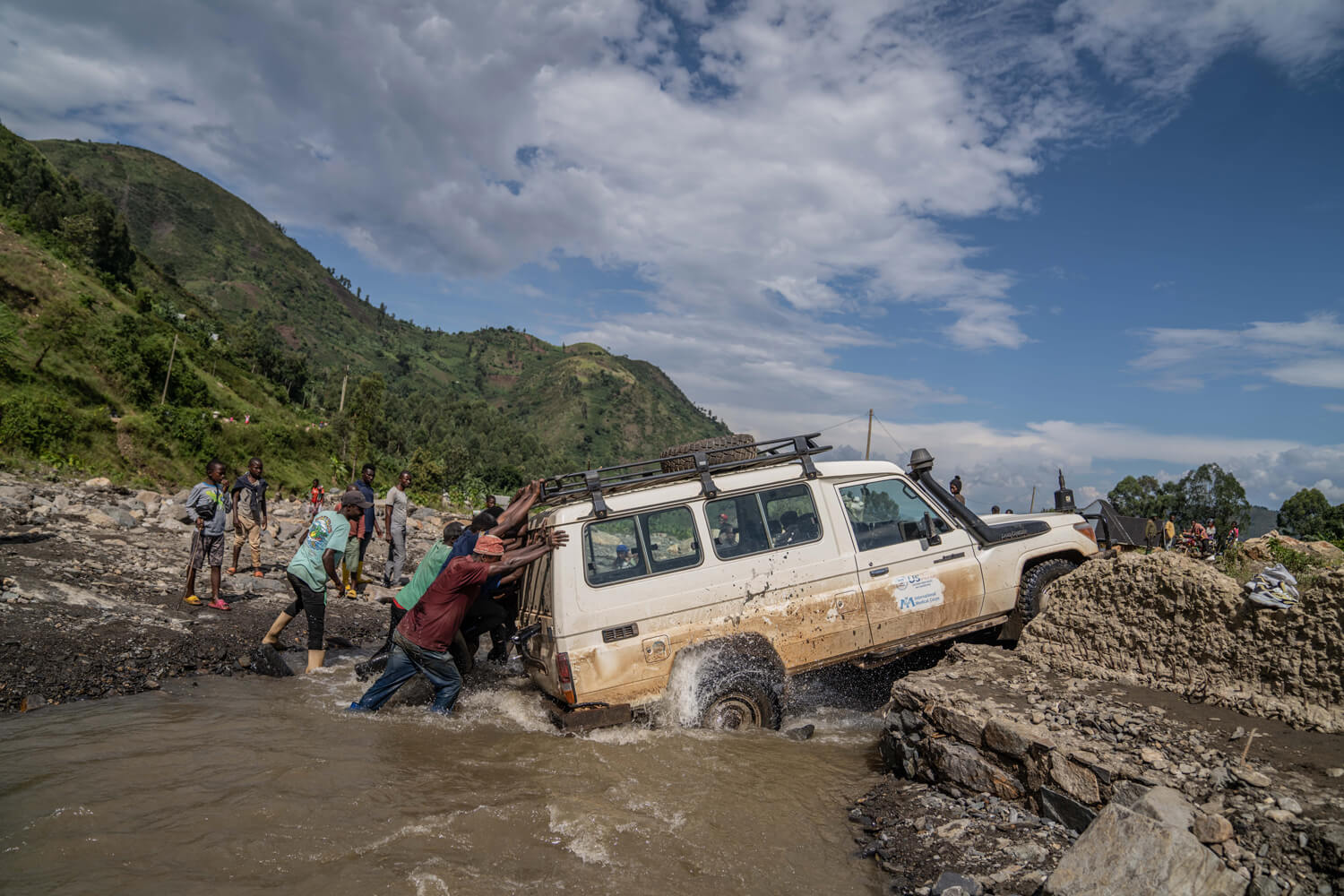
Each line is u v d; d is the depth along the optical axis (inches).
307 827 161.5
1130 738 171.0
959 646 255.3
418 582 284.7
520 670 310.7
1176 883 121.6
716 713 231.3
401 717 251.0
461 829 164.4
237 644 338.0
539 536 246.5
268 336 6638.8
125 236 5142.7
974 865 148.8
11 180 4874.5
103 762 193.6
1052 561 284.4
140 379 2138.3
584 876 146.2
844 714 269.7
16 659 270.1
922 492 277.9
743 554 247.1
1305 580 267.1
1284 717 171.9
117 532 541.0
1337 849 121.6
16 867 137.9
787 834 168.9
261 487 501.4
